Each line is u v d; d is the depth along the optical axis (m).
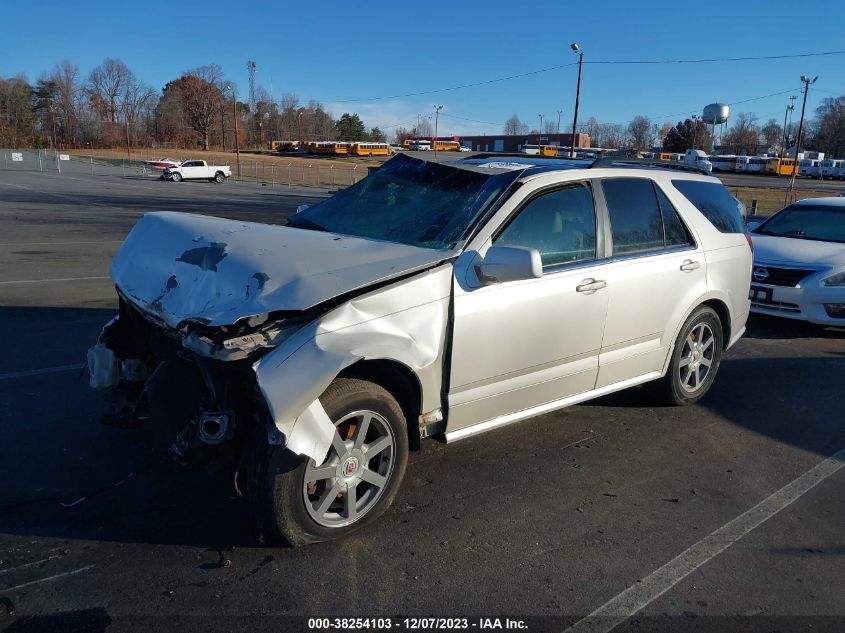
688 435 4.76
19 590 2.79
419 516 3.51
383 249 3.45
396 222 4.03
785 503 3.81
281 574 2.96
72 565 2.97
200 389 3.16
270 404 2.74
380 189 4.45
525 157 4.89
